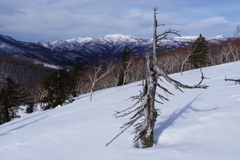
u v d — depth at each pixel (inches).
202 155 167.0
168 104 409.7
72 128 365.7
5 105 1568.7
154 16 208.2
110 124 348.5
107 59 1331.2
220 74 997.8
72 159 218.1
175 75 1549.0
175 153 180.9
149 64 212.7
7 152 282.7
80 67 1649.9
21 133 417.4
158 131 245.3
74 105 970.7
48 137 330.3
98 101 896.3
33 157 246.2
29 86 3095.5
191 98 434.6
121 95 970.1
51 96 1427.2
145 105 214.4
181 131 229.1
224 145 177.2
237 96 349.1
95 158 209.3
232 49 2591.0
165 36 203.2
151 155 187.5
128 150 212.2
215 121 234.2
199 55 1974.7
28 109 1791.3
